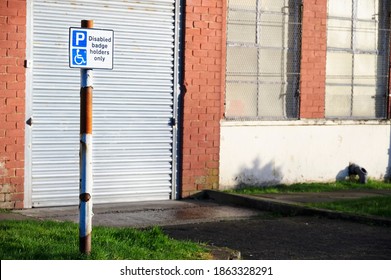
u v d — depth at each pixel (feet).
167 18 48.52
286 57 54.80
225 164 51.42
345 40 57.93
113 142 46.78
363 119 58.59
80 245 27.14
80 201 26.81
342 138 57.36
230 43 52.11
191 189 49.83
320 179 56.29
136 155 47.73
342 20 57.72
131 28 47.16
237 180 51.98
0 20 42.50
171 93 48.96
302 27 55.01
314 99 55.88
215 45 50.31
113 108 46.68
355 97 58.70
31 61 43.57
